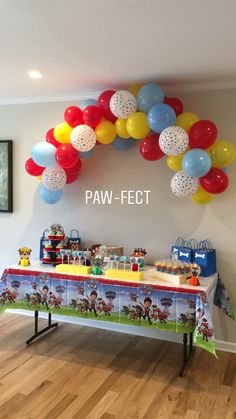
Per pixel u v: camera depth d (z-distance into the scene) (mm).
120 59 2742
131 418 2311
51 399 2500
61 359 3088
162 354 3219
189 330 2734
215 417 2340
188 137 2826
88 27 2209
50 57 2730
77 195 3842
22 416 2311
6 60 2799
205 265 3100
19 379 2750
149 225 3564
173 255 3223
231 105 3225
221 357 3180
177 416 2340
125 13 2027
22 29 2250
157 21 2115
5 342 3410
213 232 3332
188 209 3410
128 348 3332
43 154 3207
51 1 1908
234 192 3244
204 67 2879
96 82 3348
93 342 3451
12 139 4098
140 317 2877
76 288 3066
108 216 3727
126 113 2930
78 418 2301
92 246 3676
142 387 2670
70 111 3164
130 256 3365
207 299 2666
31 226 4078
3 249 4203
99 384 2699
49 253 3459
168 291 2779
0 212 4195
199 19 2082
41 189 3541
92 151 3596
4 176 4129
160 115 2773
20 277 3260
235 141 3227
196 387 2684
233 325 3301
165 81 3250
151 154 3027
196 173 2750
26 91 3701
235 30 2217
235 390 2652
